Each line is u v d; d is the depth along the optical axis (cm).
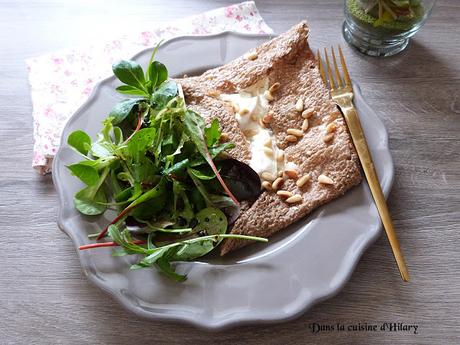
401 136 41
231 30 43
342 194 34
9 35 47
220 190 34
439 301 33
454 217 36
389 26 42
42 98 42
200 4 50
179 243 31
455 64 45
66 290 34
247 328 32
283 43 40
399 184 38
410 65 45
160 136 34
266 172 35
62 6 50
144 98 37
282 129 37
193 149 35
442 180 38
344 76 41
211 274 31
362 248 32
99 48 45
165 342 32
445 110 42
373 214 33
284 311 30
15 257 35
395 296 33
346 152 35
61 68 44
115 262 32
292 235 34
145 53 41
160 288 31
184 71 41
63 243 36
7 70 45
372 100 43
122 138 35
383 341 32
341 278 31
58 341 32
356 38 46
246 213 33
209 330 29
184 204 34
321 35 47
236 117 38
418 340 32
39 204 37
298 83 39
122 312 33
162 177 33
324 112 37
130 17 49
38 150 39
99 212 33
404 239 35
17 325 32
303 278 31
